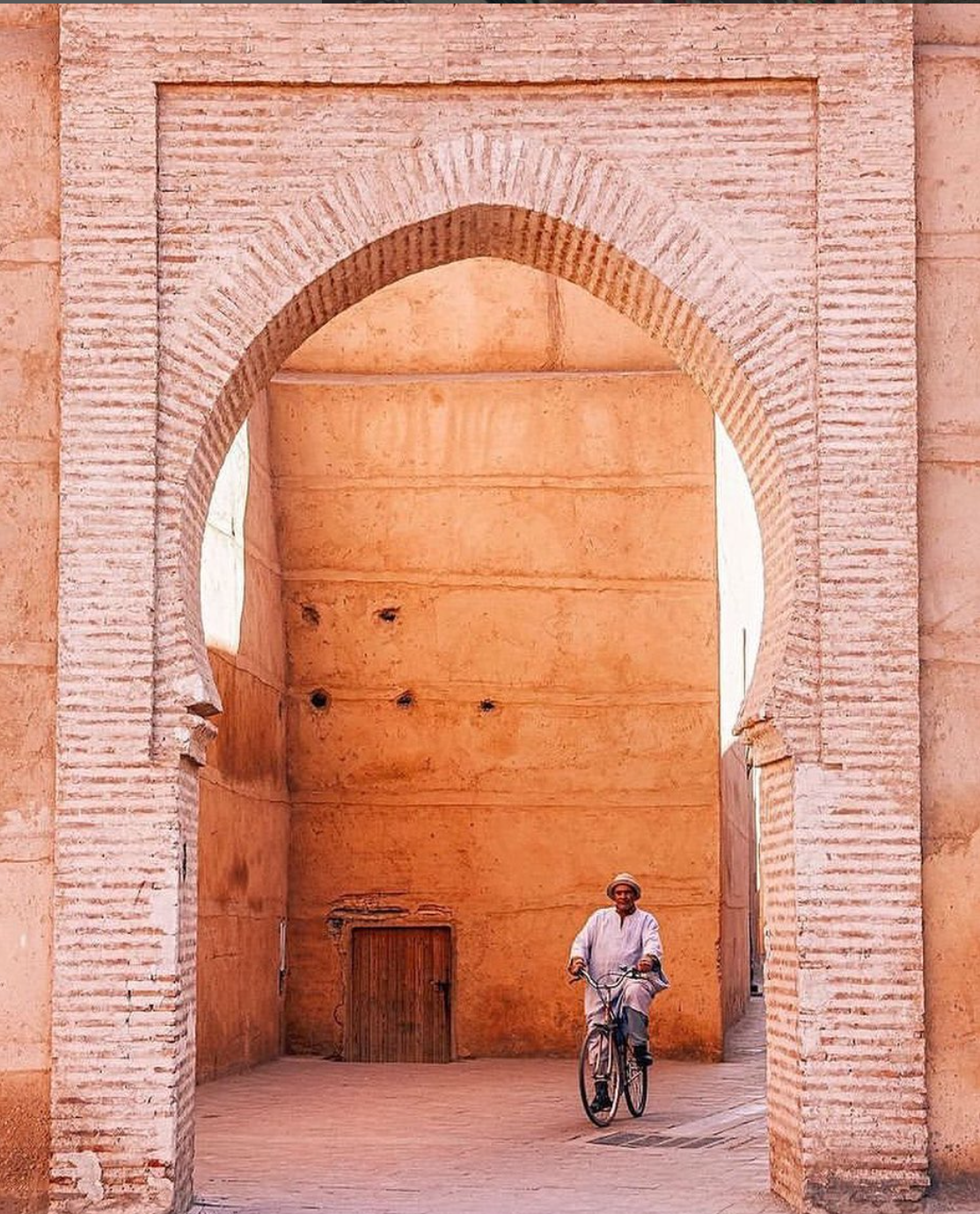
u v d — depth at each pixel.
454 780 16.64
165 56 9.05
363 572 16.72
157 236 9.02
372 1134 11.72
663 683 16.56
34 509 8.95
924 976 8.71
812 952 8.66
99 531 8.85
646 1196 9.34
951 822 8.82
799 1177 8.65
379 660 16.72
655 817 16.45
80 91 9.04
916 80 9.17
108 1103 8.53
